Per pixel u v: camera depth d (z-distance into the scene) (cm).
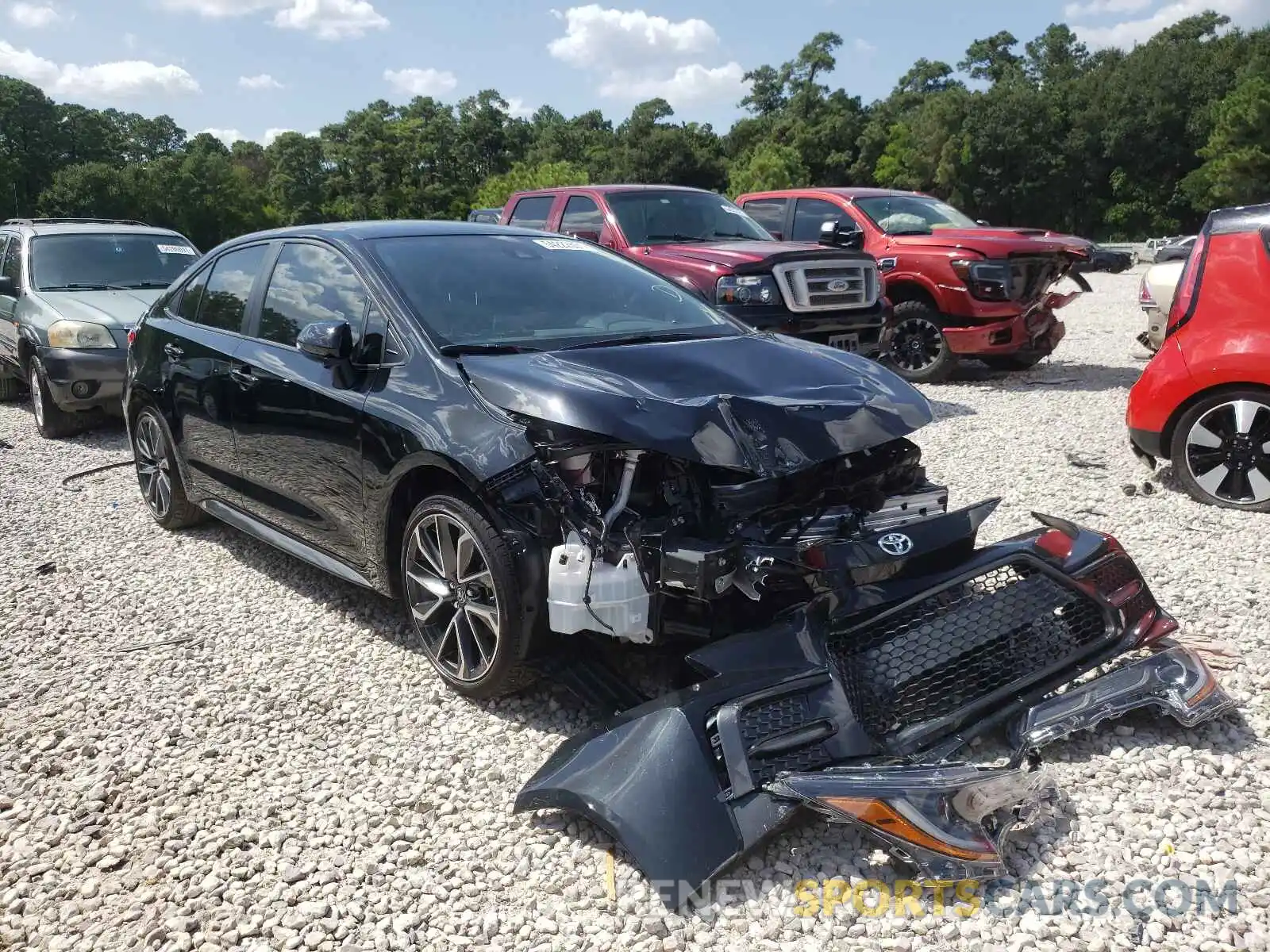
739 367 379
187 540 582
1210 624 419
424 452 363
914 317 1019
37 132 9019
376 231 460
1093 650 346
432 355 382
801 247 841
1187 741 332
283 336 462
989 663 334
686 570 311
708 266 799
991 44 12150
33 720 378
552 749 347
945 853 264
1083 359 1198
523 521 339
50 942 262
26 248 955
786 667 307
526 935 259
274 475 461
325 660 421
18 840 306
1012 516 576
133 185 8425
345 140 9962
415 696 388
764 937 255
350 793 326
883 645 330
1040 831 290
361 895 277
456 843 298
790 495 341
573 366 362
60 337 832
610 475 344
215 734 365
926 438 780
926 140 7856
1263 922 253
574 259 479
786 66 11275
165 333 560
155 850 300
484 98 12019
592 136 11700
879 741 310
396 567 405
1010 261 974
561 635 352
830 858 282
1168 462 614
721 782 279
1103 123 7469
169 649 436
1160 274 1014
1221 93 7212
